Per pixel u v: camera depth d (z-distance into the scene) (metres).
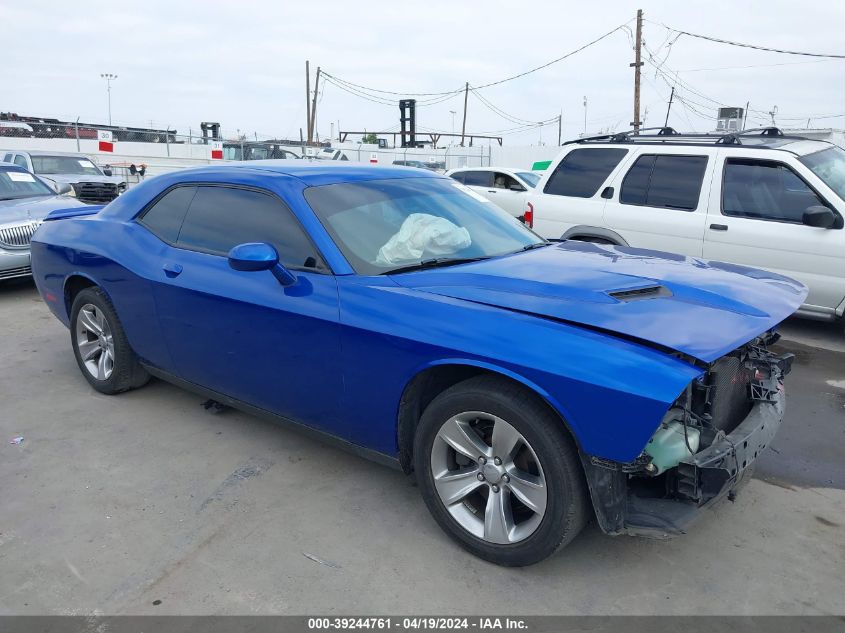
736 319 2.60
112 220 4.41
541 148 34.56
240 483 3.49
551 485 2.50
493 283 2.93
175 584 2.68
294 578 2.71
